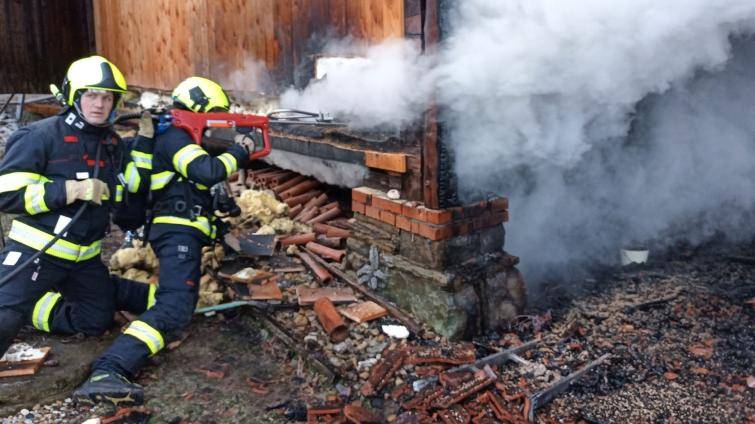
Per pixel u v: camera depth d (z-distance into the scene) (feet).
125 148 10.59
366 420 9.16
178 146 10.51
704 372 10.75
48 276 9.77
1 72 34.88
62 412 9.37
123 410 9.37
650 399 10.01
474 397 9.96
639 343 11.80
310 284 13.94
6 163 9.15
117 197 10.39
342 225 16.99
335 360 10.89
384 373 10.36
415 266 12.07
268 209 17.92
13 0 34.65
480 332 12.06
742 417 9.47
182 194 10.84
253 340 11.78
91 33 36.09
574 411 9.73
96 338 11.25
